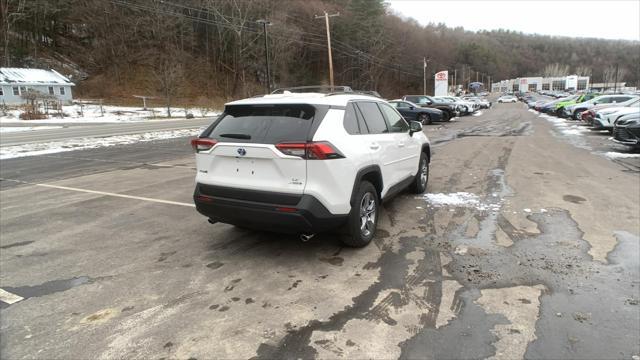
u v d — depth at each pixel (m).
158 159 11.51
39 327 2.99
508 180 7.83
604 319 2.97
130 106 48.53
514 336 2.78
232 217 4.08
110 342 2.79
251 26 57.78
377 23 72.88
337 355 2.62
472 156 11.09
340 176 3.89
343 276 3.75
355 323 2.98
